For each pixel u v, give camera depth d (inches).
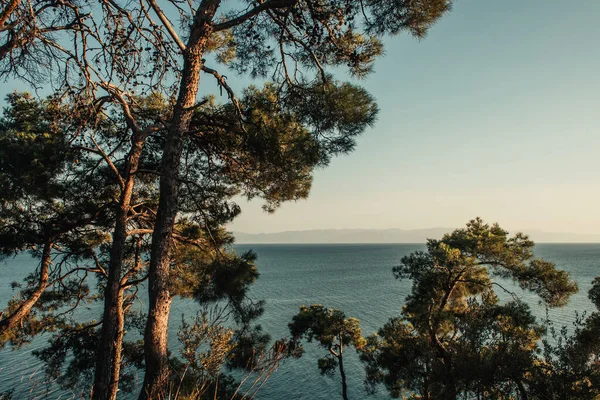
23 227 318.0
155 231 240.1
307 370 1289.4
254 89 323.0
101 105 310.2
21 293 426.3
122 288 354.0
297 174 326.3
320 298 2613.2
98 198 354.0
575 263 5403.5
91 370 451.8
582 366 267.3
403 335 590.6
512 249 594.9
